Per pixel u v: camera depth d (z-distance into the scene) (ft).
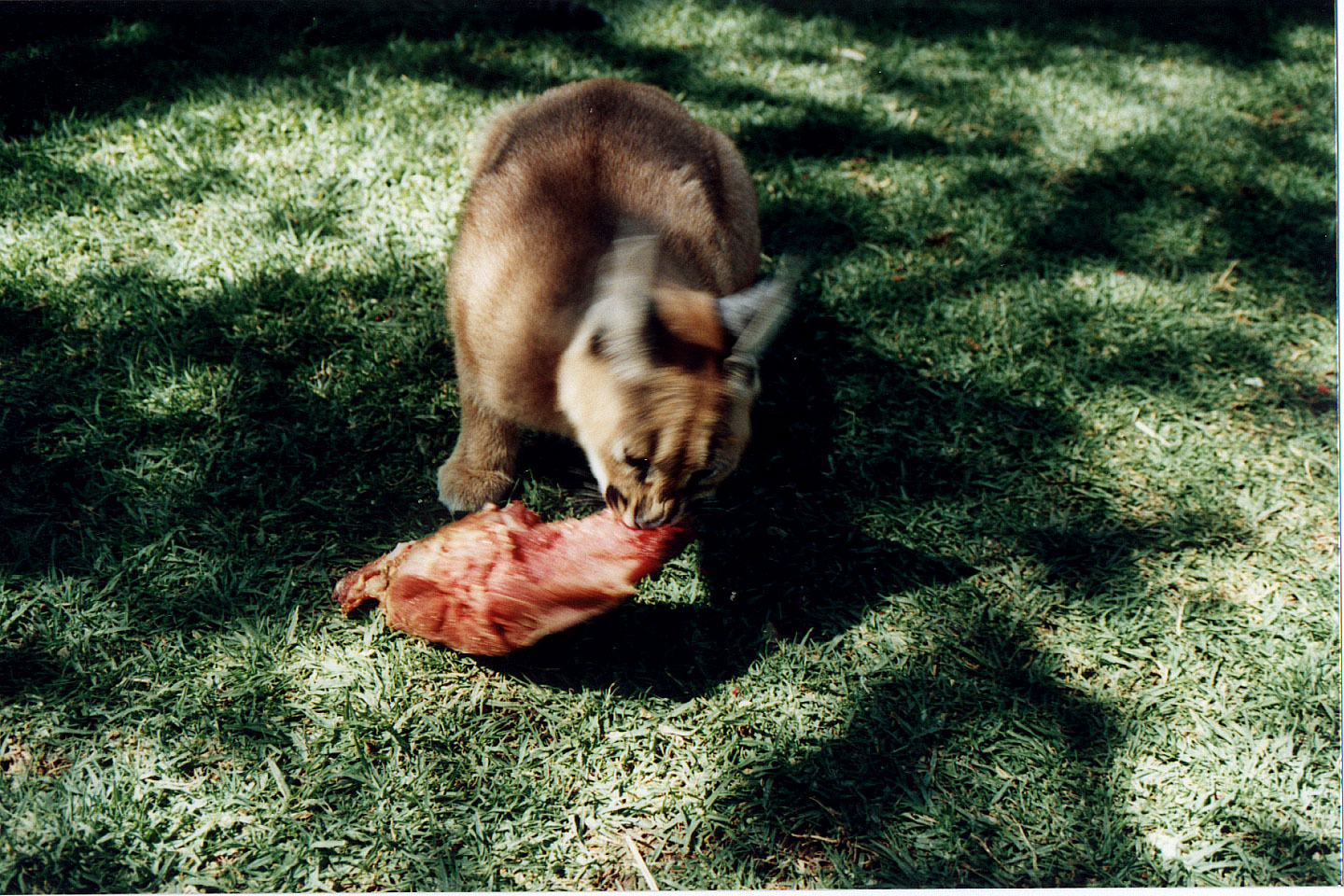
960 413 5.06
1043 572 4.64
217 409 4.67
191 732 4.01
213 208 5.29
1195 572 4.68
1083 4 8.54
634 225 4.19
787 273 4.04
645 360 3.89
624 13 7.14
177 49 6.01
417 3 6.75
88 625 4.16
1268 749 4.28
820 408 5.02
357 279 5.10
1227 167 6.58
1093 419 5.13
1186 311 5.59
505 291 4.17
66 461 4.48
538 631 4.03
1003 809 4.10
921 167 6.13
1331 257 5.97
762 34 7.22
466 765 4.04
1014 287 5.56
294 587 4.31
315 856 3.86
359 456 4.63
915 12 7.90
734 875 3.93
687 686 4.25
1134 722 4.29
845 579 4.54
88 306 4.86
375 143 5.65
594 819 4.00
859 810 4.07
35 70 5.74
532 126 4.59
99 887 3.77
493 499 4.53
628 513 4.01
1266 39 8.45
